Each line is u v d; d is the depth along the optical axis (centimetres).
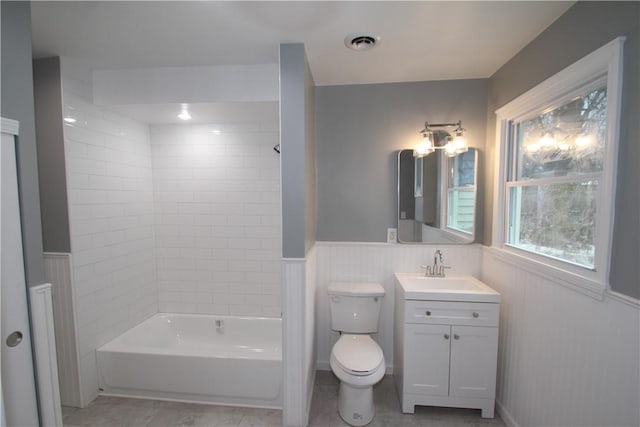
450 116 228
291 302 178
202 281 281
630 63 108
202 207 276
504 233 203
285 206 175
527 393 167
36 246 122
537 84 164
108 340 227
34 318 121
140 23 152
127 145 248
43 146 194
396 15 145
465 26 154
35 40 170
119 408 202
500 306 198
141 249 264
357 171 238
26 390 120
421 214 233
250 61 199
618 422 111
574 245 141
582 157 137
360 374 173
